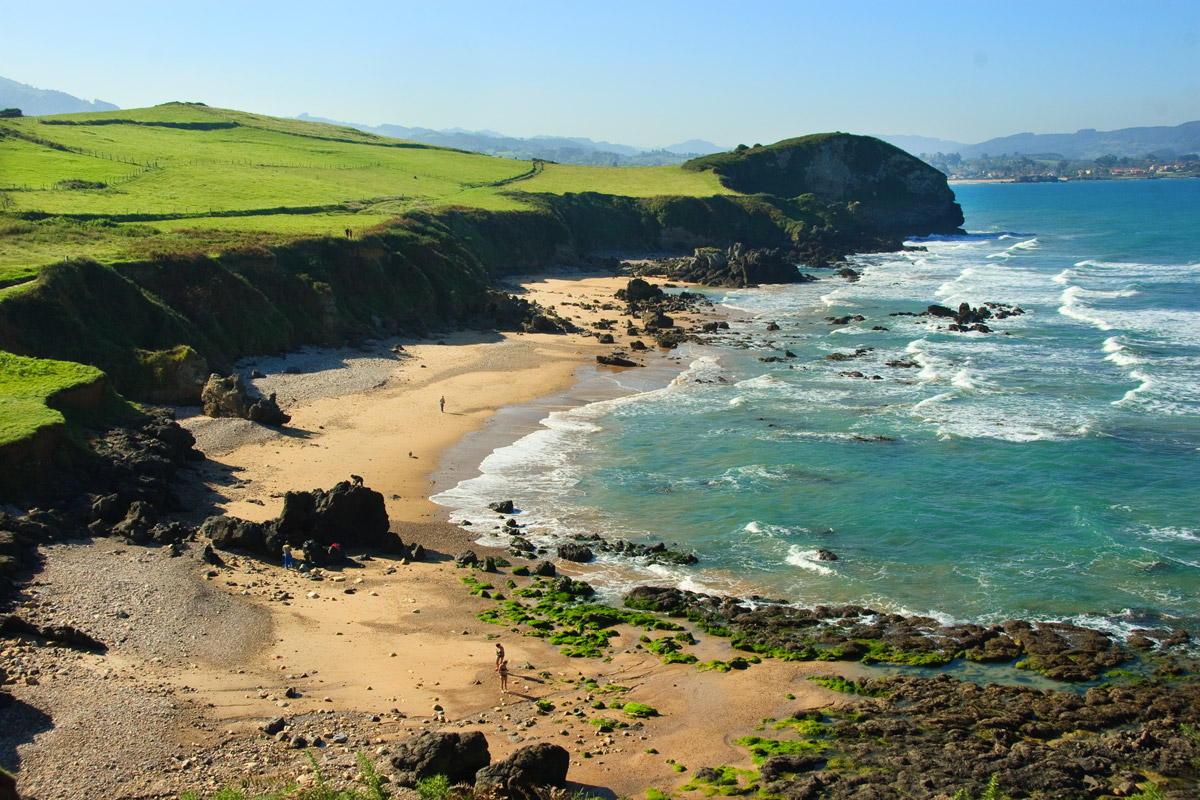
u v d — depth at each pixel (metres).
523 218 132.50
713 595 35.31
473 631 31.33
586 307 100.69
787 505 44.03
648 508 43.94
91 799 19.58
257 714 24.28
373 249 87.56
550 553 38.94
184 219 88.25
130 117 159.75
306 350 73.12
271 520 38.44
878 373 70.75
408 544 39.38
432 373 69.50
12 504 35.75
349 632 30.34
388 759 22.14
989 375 68.69
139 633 27.98
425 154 180.62
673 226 158.38
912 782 23.34
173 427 46.00
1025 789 23.16
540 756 21.94
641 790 22.64
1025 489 45.31
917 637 31.80
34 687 23.72
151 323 60.84
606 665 29.62
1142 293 104.88
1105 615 33.38
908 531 40.84
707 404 61.97
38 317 53.97
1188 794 22.75
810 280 126.50
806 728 26.12
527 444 53.19
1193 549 38.31
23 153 111.25
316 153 156.25
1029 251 156.38
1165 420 56.16
